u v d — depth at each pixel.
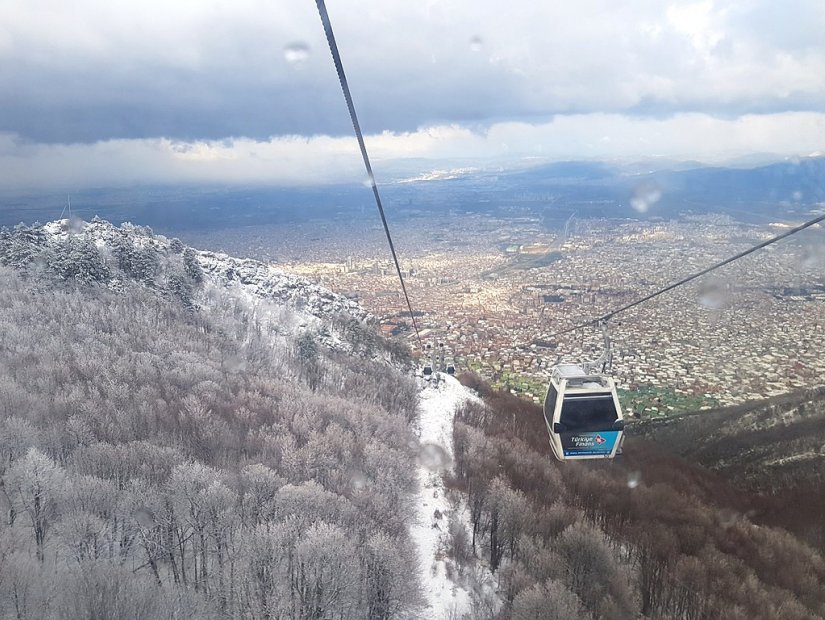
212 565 49.25
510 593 49.62
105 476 54.47
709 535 61.28
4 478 46.19
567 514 59.03
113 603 39.31
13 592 37.25
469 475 72.88
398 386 108.56
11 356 79.12
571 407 35.25
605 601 47.12
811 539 62.81
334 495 55.00
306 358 116.31
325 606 44.31
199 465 54.12
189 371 87.62
